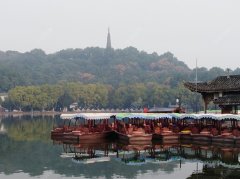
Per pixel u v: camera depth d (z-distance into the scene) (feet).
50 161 171.12
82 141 249.14
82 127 268.62
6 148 215.10
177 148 216.33
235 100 282.77
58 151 203.62
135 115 265.34
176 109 328.70
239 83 291.79
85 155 189.47
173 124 274.16
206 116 244.83
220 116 234.79
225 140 222.69
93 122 288.30
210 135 231.09
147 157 183.93
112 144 238.68
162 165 162.71
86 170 151.02
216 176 140.26
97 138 256.93
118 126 268.62
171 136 244.01
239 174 143.33
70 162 168.76
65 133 255.09
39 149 211.61
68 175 141.59
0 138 270.87
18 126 400.67
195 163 166.81
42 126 402.11
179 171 149.79
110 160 174.81
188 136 243.60
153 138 247.70
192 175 142.00
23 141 252.42
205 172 147.23
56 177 138.21
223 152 198.49
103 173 145.59
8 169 152.05
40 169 152.66
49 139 266.36
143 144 237.04
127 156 186.50
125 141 242.99
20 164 163.12
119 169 153.89
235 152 198.18
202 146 225.15
